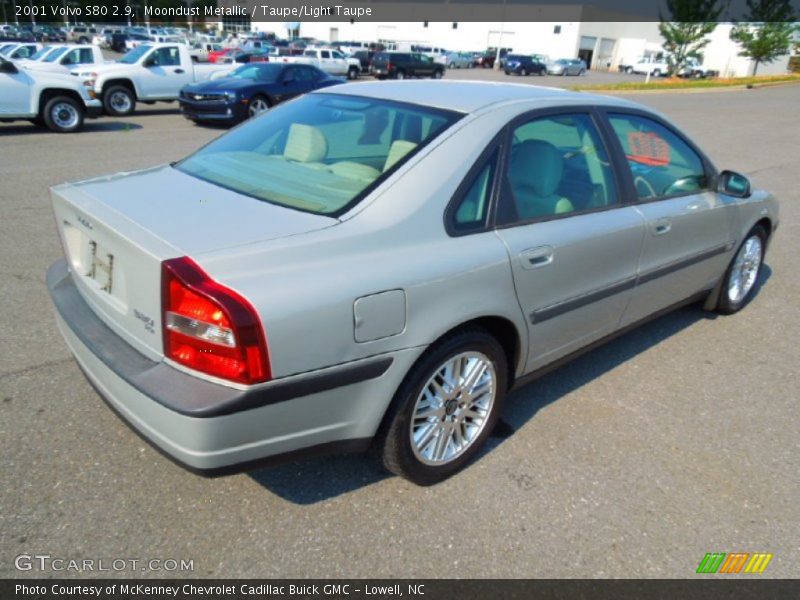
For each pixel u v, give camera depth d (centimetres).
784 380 396
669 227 368
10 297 446
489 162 276
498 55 4997
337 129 302
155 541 242
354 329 225
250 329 202
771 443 329
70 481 268
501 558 244
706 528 266
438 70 3444
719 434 334
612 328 359
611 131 344
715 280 454
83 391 334
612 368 401
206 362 206
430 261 246
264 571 232
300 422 225
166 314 211
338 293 219
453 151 268
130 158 980
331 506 264
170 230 227
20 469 273
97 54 1719
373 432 249
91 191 274
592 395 366
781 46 3453
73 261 278
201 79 1661
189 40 4900
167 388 209
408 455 263
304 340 213
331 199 253
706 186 417
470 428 293
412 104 300
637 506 276
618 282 341
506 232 277
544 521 264
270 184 274
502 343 298
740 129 1625
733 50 5494
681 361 416
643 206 355
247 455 217
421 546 247
